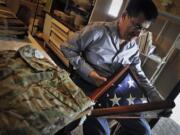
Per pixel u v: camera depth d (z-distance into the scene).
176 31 2.20
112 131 1.62
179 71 2.21
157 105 1.04
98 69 1.44
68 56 1.37
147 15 1.15
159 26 2.34
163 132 2.66
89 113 0.84
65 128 0.94
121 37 1.34
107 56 1.39
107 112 0.92
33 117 0.66
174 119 3.13
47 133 0.66
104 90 1.07
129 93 1.13
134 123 1.44
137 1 1.16
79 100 0.81
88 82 1.42
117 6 2.55
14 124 0.62
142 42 2.12
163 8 2.11
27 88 0.77
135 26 1.22
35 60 0.96
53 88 0.83
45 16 3.42
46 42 3.40
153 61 2.28
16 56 0.94
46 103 0.74
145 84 1.43
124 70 1.19
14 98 0.70
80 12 3.00
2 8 1.46
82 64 1.35
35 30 3.46
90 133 1.22
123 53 1.42
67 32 2.84
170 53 2.24
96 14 2.62
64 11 3.37
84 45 1.38
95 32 1.33
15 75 0.80
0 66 0.83
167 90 2.28
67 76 0.94
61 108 0.74
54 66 1.00
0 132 0.59
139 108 0.99
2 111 0.65
